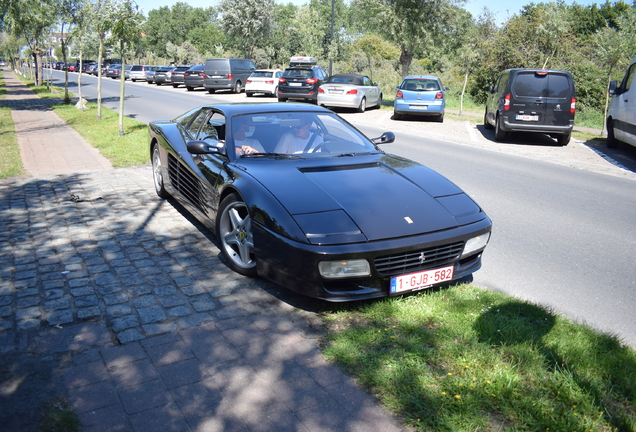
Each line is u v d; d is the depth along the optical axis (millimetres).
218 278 3814
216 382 2525
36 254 4219
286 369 2645
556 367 2611
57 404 2334
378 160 4312
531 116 12062
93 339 2912
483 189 7371
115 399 2381
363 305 3363
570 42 25172
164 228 4992
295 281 3193
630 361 2688
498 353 2750
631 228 5574
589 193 7270
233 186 3777
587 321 3350
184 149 5156
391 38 23188
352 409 2330
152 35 101125
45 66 79250
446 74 38812
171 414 2283
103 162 8438
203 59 62562
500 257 4590
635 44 14234
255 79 25094
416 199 3596
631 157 10875
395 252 3145
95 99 23109
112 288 3594
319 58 45562
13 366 2629
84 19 17500
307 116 4828
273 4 43594
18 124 13992
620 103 11430
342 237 3105
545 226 5598
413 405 2346
